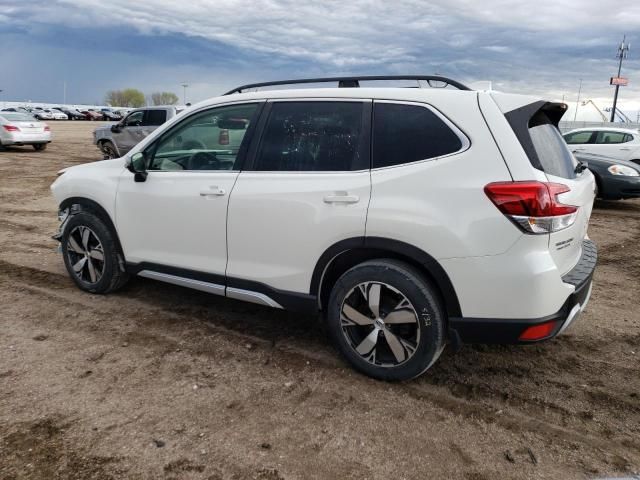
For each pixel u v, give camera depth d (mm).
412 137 3100
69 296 4680
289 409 2990
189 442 2666
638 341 4062
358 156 3223
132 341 3811
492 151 2861
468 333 2973
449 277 2928
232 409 2977
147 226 4121
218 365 3488
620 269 6172
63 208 4773
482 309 2902
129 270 4371
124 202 4230
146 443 2648
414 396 3162
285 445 2670
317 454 2607
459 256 2879
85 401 3012
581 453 2678
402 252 3031
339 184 3207
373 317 3221
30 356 3549
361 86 3490
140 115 15969
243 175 3621
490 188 2805
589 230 8320
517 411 3045
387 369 3234
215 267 3775
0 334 3887
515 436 2807
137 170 4074
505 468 2547
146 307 4461
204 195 3736
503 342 2926
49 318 4191
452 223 2881
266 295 3578
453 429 2850
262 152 3598
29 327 4020
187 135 3980
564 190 2887
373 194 3102
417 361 3125
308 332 4039
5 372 3324
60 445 2613
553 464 2586
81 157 18547
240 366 3480
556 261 2912
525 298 2803
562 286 2877
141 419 2852
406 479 2449
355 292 3268
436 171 2963
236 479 2412
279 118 3572
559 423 2939
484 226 2818
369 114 3252
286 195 3375
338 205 3188
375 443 2705
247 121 3695
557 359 3719
